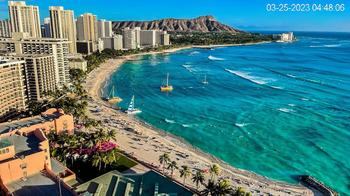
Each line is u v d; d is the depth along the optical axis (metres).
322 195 94.25
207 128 147.00
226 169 108.25
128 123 147.62
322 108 176.00
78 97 185.75
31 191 71.75
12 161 73.81
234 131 143.75
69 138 99.44
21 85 145.00
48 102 149.75
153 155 113.81
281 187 98.19
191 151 121.69
